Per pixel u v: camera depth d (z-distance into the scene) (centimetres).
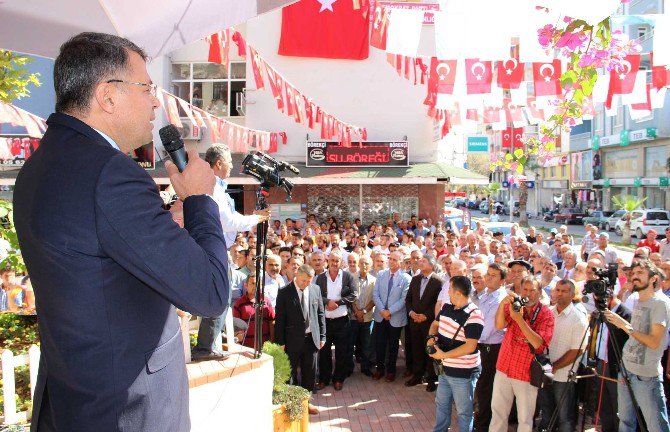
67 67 146
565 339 584
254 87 1930
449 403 611
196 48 1959
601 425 643
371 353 931
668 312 541
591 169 4584
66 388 135
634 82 612
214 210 160
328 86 1962
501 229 2094
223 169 379
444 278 851
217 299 145
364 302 925
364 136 1332
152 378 140
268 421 480
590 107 624
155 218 136
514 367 573
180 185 164
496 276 679
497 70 675
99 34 153
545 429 612
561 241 1285
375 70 1967
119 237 130
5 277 600
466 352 577
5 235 445
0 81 713
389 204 1975
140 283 139
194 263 139
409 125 1983
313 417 745
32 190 137
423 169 1903
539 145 484
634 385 554
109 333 133
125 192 134
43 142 146
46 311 135
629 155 4075
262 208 398
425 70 922
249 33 1941
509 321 583
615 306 633
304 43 1902
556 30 305
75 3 265
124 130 152
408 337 911
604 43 304
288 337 765
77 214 131
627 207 3391
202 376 418
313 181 1822
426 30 1310
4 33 289
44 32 292
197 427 414
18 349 460
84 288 131
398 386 872
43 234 131
